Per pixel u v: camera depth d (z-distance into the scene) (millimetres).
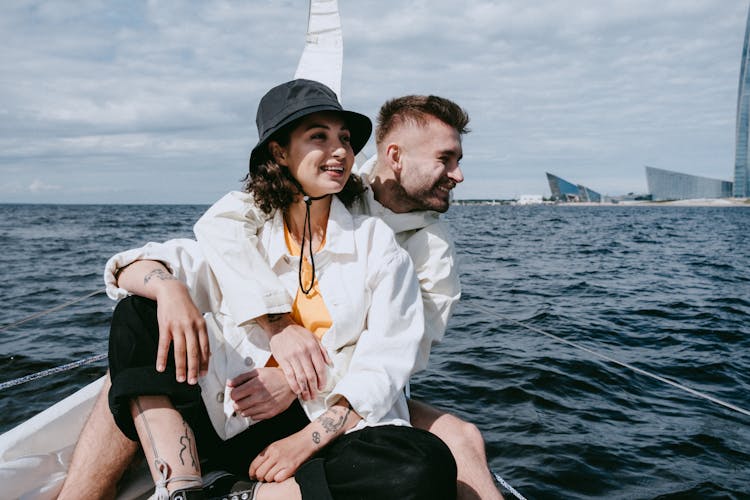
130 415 1418
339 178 1647
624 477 3062
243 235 1666
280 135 1663
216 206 1767
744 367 5320
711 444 3531
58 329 6199
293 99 1626
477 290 10031
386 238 1733
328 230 1695
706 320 7477
